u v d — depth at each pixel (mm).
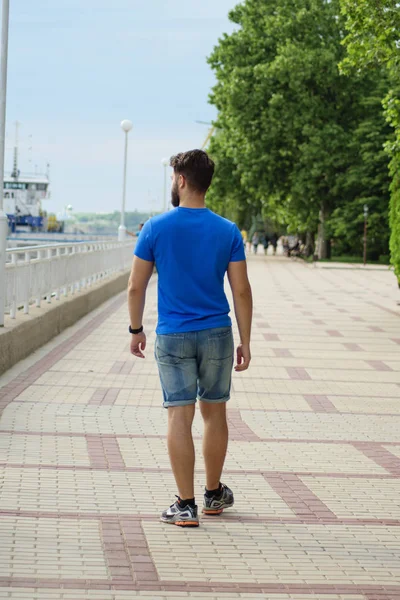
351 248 63312
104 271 25750
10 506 6055
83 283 21297
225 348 5828
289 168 56188
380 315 21797
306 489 6914
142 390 11133
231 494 6207
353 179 52062
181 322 5742
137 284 5832
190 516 5816
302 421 9703
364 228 53312
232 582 4855
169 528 5785
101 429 8750
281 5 54906
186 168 5809
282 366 13625
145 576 4879
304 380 12445
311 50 52031
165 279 5785
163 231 5754
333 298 26547
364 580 4992
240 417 9805
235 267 5855
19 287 13914
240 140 56031
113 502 6289
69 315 17578
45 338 14977
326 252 57219
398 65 18188
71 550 5242
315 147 51969
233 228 5852
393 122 18938
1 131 12055
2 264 12281
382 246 56344
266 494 6727
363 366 13844
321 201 56125
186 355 5773
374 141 52781
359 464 7816
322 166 52438
